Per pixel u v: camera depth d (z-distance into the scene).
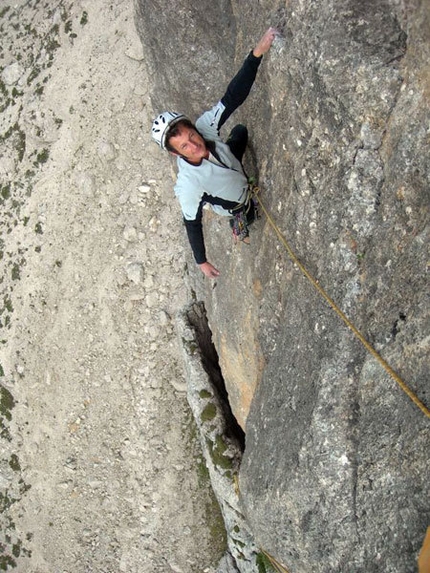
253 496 6.68
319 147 5.41
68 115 15.33
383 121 4.80
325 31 4.99
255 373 8.04
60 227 14.85
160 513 13.13
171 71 8.90
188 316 11.88
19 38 17.03
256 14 6.38
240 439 10.55
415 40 4.38
